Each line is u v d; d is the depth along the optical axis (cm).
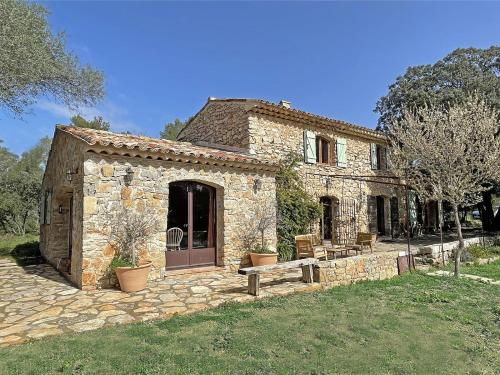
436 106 1497
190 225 821
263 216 905
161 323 439
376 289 655
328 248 881
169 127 2717
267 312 492
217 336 396
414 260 907
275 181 998
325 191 1242
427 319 484
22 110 859
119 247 659
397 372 329
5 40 694
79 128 812
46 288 640
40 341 382
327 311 503
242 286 646
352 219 1330
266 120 1100
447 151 829
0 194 1980
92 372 305
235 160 832
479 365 350
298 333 414
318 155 1273
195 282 685
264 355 351
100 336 393
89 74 963
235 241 849
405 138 1066
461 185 817
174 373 306
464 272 864
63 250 966
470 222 2789
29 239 1655
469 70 1588
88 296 576
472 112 991
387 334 423
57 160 923
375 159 1463
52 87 906
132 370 310
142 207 698
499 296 625
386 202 1531
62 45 898
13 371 304
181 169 768
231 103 1141
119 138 754
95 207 640
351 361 347
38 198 2086
